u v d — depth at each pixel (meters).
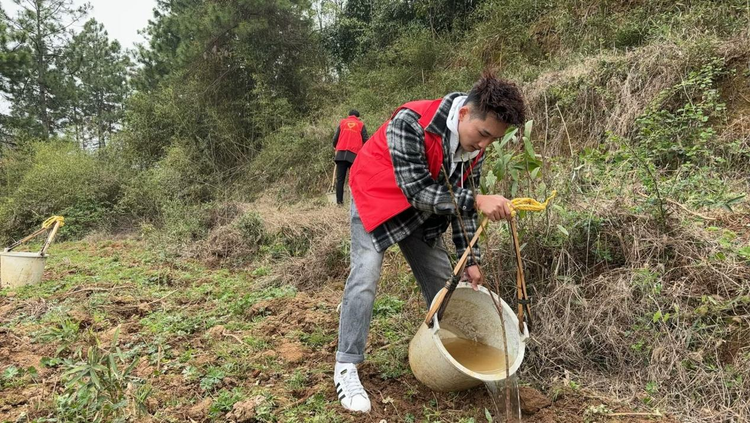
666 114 5.15
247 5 13.10
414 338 2.64
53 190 10.45
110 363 2.20
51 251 7.93
